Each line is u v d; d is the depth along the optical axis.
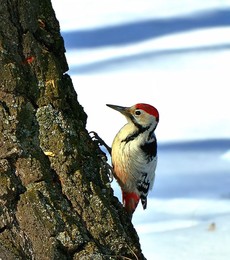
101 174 9.42
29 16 9.42
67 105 9.48
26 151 9.10
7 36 9.31
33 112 9.27
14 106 9.17
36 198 8.99
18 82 9.21
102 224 9.17
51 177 9.14
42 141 9.23
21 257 8.94
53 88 9.37
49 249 8.94
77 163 9.24
